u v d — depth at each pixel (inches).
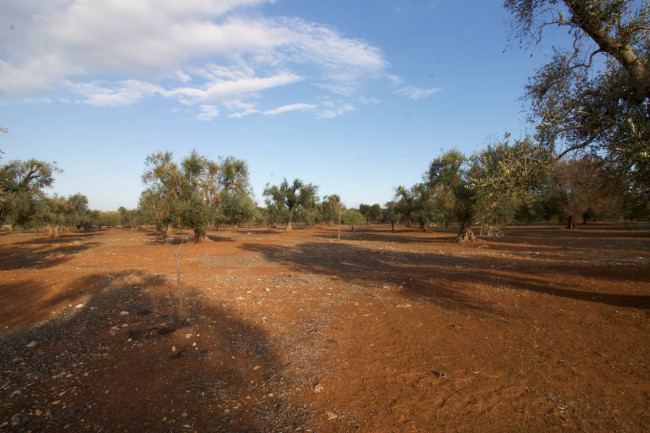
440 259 715.4
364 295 374.6
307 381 180.7
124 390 171.8
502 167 260.2
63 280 479.8
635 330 239.0
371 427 139.2
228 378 184.4
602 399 154.9
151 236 1691.7
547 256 704.4
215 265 674.2
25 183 778.2
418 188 1720.0
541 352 208.4
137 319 295.9
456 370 188.5
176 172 1017.5
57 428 141.3
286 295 378.3
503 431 134.2
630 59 247.3
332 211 2196.1
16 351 230.7
